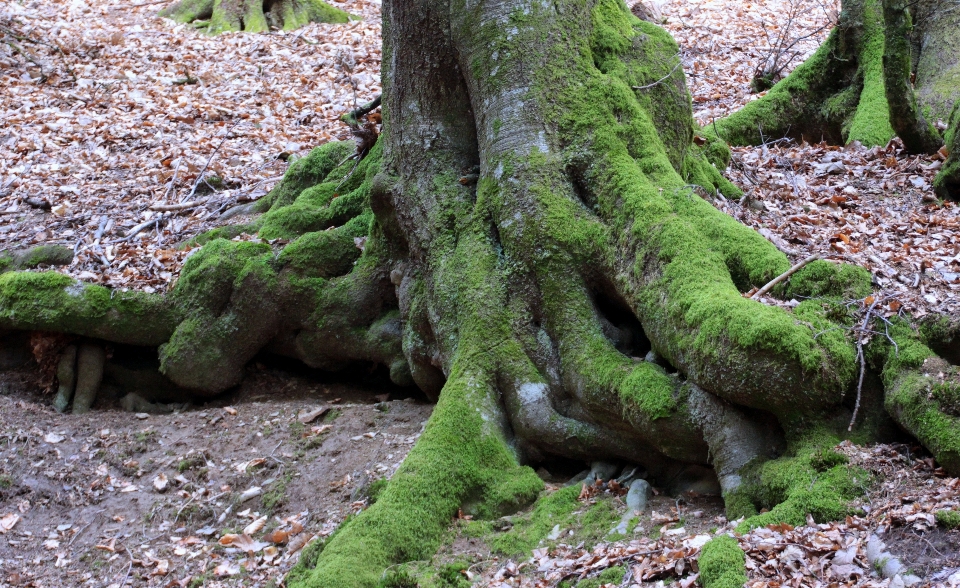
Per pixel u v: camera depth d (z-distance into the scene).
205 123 11.99
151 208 9.34
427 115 6.79
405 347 6.87
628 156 6.04
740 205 7.22
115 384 8.06
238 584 5.45
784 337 4.45
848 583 3.56
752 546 3.91
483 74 6.29
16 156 10.84
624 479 5.37
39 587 5.76
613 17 6.92
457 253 6.32
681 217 5.59
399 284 7.06
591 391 5.39
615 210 5.75
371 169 8.15
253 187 9.84
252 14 16.66
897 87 8.03
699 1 17.12
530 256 5.90
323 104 12.73
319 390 7.89
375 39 15.59
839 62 10.02
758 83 11.83
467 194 6.58
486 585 4.53
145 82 13.29
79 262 8.38
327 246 7.79
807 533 3.95
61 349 8.02
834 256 5.43
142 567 5.82
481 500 5.36
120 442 7.16
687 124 6.96
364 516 5.05
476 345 5.90
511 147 6.13
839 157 8.64
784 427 4.64
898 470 4.25
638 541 4.58
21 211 9.68
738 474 4.67
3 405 7.65
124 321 7.82
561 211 5.91
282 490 6.24
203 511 6.25
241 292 7.69
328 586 4.52
